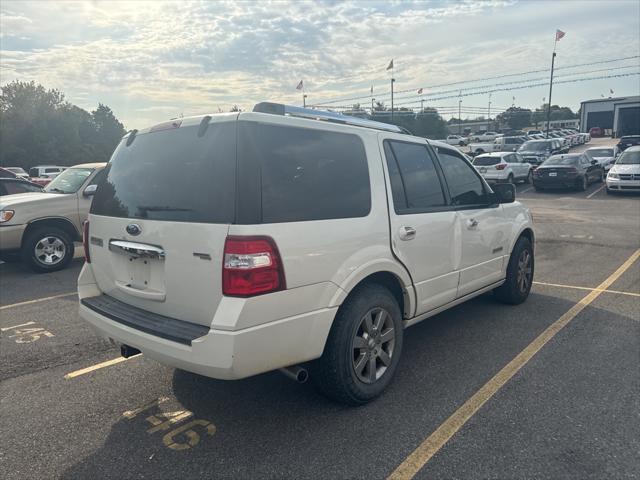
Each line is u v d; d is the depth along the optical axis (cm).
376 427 316
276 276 278
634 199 1767
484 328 494
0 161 5659
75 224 826
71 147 6306
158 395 369
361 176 344
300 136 312
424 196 401
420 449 291
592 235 1064
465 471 270
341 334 319
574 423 314
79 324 539
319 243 300
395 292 384
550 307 559
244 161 276
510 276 546
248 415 336
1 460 291
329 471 273
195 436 312
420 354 433
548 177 2053
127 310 333
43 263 795
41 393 376
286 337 287
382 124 410
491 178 2233
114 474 276
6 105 6044
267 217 278
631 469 269
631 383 368
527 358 418
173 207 299
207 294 281
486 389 364
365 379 340
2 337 500
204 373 276
